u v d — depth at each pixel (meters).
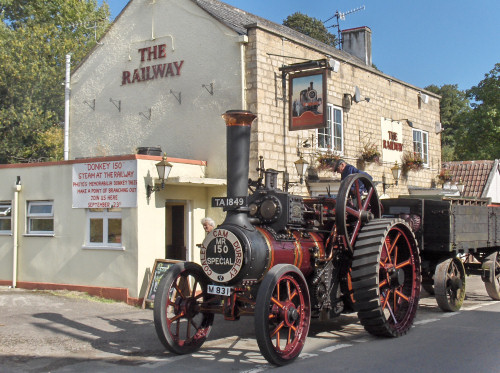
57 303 10.38
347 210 7.59
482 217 10.83
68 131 15.30
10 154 25.77
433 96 20.22
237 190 6.68
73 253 11.56
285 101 12.88
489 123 27.44
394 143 17.59
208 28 12.95
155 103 13.72
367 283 7.17
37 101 26.77
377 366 6.09
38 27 28.55
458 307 9.89
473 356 6.50
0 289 12.02
